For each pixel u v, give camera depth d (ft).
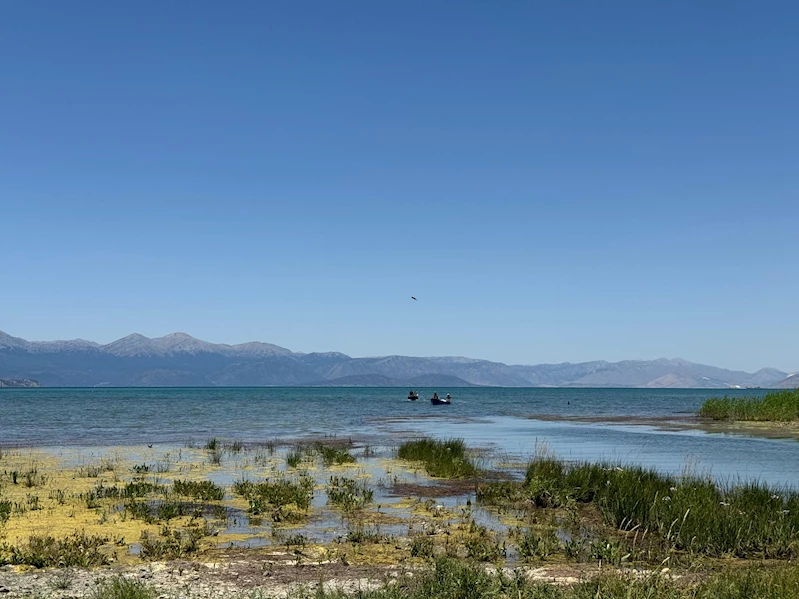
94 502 67.10
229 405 336.08
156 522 58.23
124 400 411.95
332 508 65.62
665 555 49.11
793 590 34.86
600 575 40.04
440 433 164.86
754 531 52.65
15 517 60.08
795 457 110.93
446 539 53.16
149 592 37.42
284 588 39.58
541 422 211.82
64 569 43.52
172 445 127.85
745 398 233.55
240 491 72.43
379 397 520.42
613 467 80.89
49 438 143.84
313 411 277.03
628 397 588.50
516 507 67.36
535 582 39.01
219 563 45.21
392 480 84.53
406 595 37.29
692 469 94.48
